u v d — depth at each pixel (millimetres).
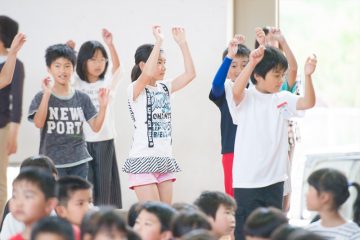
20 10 9430
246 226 5027
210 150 9180
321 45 20641
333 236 5664
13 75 8094
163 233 5270
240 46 7723
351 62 20562
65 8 9391
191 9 9203
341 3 20703
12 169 9336
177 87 7500
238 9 9562
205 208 5762
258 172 6473
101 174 8344
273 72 6551
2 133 8008
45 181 5234
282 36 7969
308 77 6395
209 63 9188
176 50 9203
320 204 5730
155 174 7199
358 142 12953
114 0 9320
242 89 6449
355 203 6301
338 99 20594
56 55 7703
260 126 6531
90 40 9211
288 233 4668
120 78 8531
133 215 5566
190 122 9188
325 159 9055
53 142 7699
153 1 9266
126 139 9242
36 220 5215
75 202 5637
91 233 4648
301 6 20703
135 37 9297
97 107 8367
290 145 7992
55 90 7750
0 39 8164
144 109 7238
